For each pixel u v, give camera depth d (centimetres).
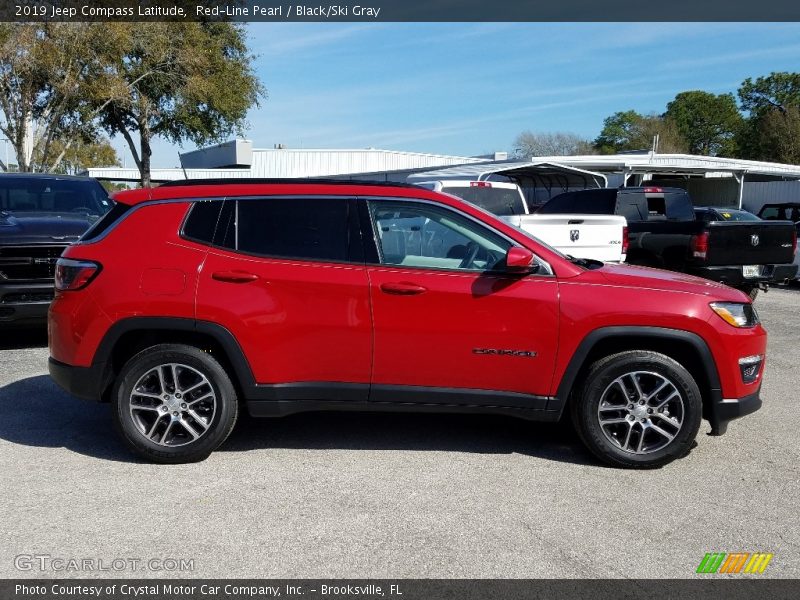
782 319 1092
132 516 394
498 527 386
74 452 493
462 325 460
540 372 464
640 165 2800
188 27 2812
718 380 466
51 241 767
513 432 545
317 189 477
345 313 461
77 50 2405
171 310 461
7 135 2409
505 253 467
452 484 443
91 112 2633
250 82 3269
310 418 575
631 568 346
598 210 1273
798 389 679
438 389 469
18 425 548
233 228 472
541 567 346
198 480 446
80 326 470
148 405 471
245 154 3869
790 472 470
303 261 466
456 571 341
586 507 412
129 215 480
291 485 439
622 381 465
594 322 456
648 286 468
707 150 8319
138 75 2872
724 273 983
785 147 5594
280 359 465
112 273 468
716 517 402
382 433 539
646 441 474
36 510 401
